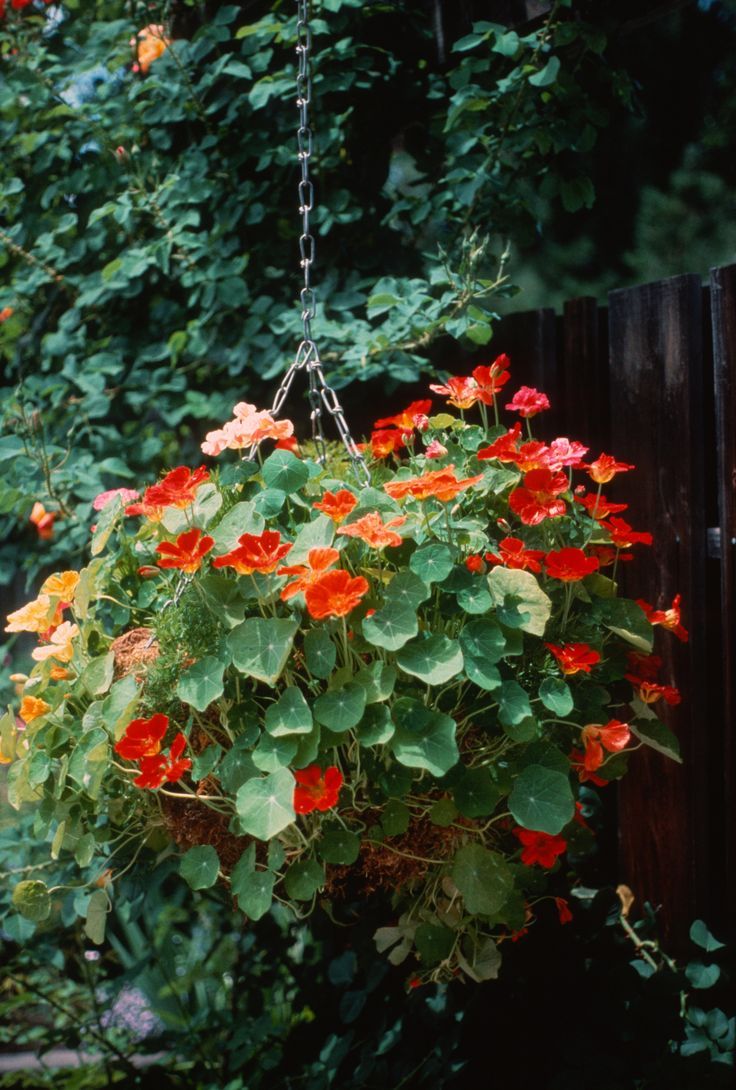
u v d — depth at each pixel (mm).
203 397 2689
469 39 2285
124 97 2795
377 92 2635
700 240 4098
